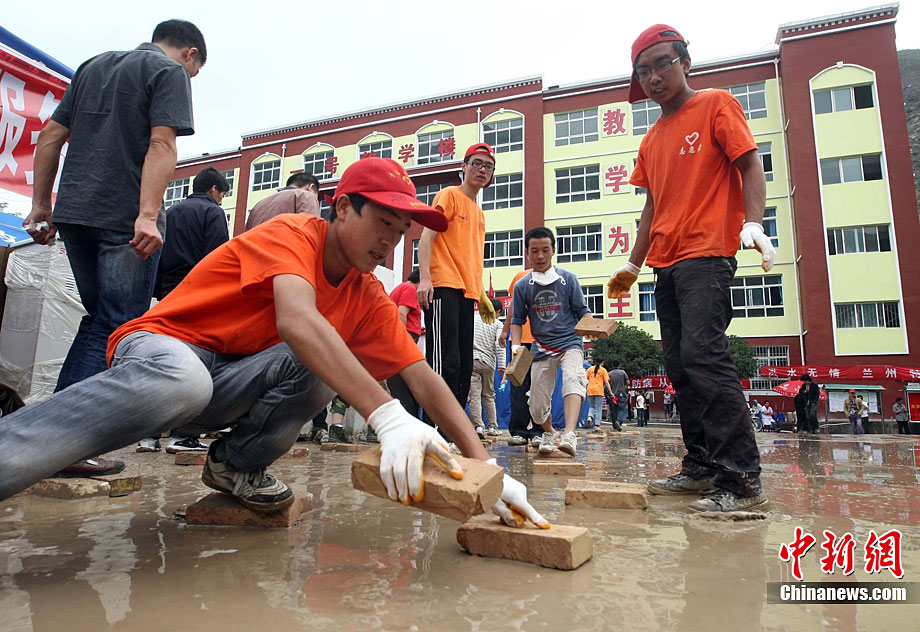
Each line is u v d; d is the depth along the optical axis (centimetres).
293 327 119
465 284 353
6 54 453
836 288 1811
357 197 136
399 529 161
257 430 152
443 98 2417
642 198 2116
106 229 228
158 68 236
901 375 1686
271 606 100
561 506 206
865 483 277
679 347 246
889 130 1820
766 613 102
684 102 238
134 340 133
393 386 429
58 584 110
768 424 1705
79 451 111
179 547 139
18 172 474
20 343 493
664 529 169
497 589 112
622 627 94
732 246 220
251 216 351
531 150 2250
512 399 532
